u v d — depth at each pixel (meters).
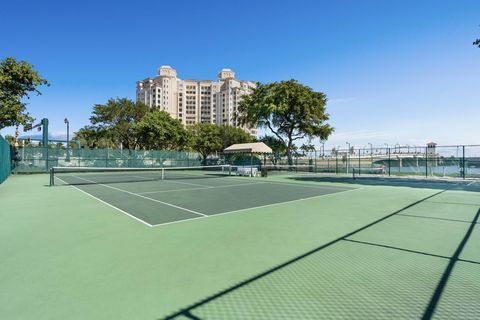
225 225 6.46
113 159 33.62
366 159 32.78
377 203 9.73
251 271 3.82
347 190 13.91
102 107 39.81
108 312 2.80
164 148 47.09
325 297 3.13
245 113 41.53
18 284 3.42
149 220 6.98
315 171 34.22
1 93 19.66
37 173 28.34
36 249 4.72
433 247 4.84
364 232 5.82
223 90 131.75
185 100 139.62
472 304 2.96
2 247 4.83
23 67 20.91
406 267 3.96
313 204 9.53
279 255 4.44
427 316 2.75
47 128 31.34
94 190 13.73
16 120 20.64
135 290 3.27
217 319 2.70
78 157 31.14
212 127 48.25
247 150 27.44
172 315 2.76
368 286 3.39
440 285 3.41
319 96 35.59
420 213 7.90
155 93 126.50
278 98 33.84
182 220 6.99
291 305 2.96
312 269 3.89
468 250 4.67
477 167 23.39
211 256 4.39
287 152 37.25
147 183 17.92
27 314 2.77
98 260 4.21
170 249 4.73
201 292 3.23
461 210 8.36
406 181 19.81
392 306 2.94
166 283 3.45
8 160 22.94
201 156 42.59
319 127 35.22
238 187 15.42
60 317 2.71
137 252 4.57
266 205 9.30
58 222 6.73
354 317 2.74
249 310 2.87
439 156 24.97
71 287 3.34
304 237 5.45
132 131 40.25
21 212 7.99
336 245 4.94
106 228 6.16
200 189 14.31
